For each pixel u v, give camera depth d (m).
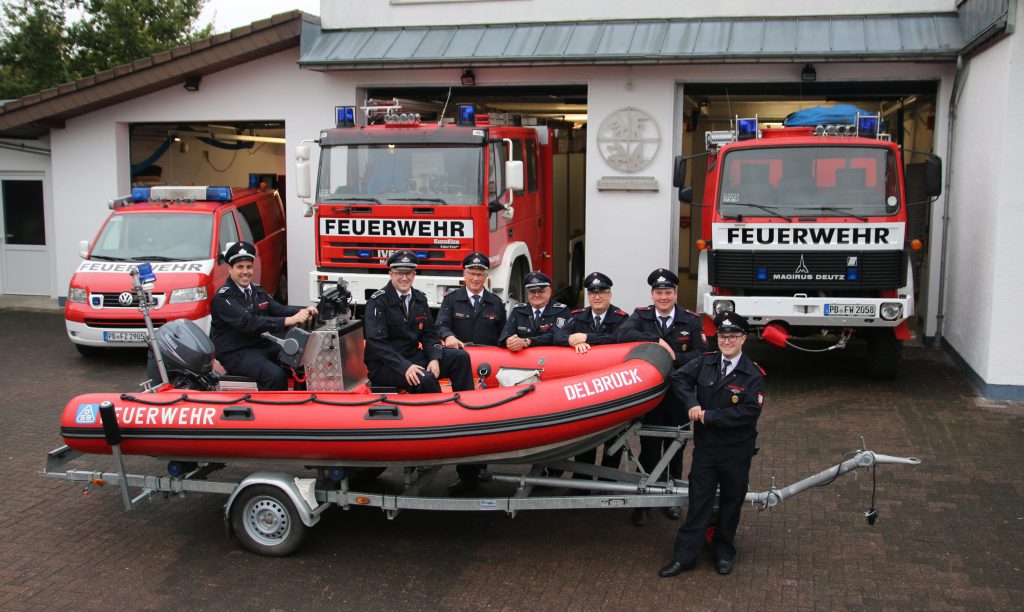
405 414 5.39
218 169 17.44
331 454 5.49
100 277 10.52
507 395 5.41
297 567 5.60
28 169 14.67
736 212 9.07
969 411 8.45
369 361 5.96
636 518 6.14
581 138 14.03
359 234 9.70
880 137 9.27
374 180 9.70
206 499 6.75
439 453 5.41
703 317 9.49
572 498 5.48
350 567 5.59
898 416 8.35
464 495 6.59
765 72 11.48
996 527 5.98
